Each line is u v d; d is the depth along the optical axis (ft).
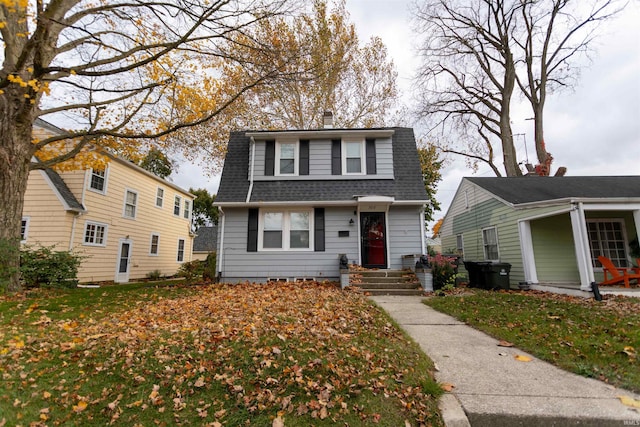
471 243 48.75
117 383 10.28
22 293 24.73
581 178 44.65
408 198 36.68
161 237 63.72
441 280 34.65
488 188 43.32
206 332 14.30
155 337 13.80
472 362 12.27
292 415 8.77
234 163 41.09
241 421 8.63
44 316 17.60
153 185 61.11
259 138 40.32
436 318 19.94
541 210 33.37
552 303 23.99
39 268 31.81
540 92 60.80
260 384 10.10
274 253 36.63
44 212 39.65
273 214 37.55
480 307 22.70
